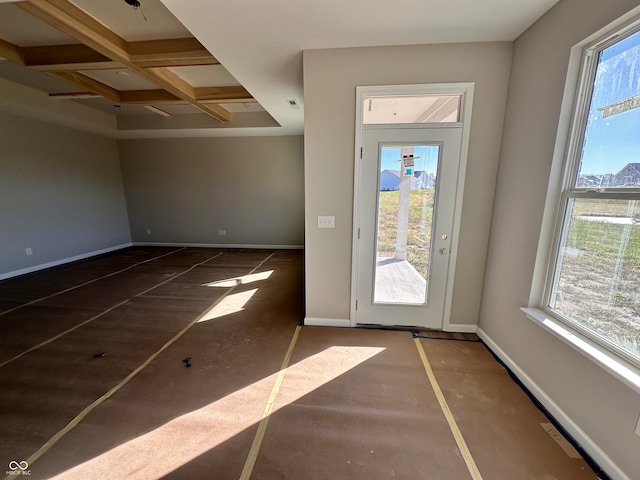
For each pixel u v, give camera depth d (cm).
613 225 137
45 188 482
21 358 223
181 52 262
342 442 149
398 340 250
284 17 185
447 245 250
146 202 655
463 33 204
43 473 133
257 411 171
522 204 198
